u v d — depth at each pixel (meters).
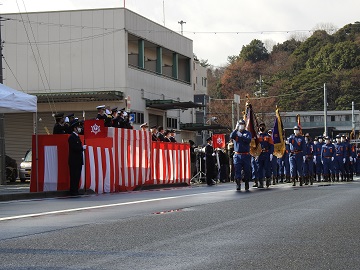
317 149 39.72
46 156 22.58
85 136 23.11
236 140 24.05
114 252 8.58
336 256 8.25
